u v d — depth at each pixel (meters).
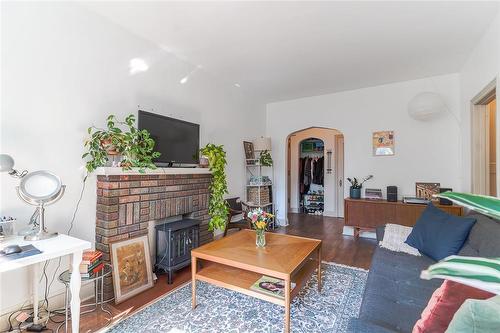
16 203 1.88
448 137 3.82
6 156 1.62
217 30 2.66
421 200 3.69
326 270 2.82
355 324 1.14
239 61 3.40
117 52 2.56
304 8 2.29
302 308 2.05
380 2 2.21
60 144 2.13
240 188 4.62
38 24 1.99
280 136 5.29
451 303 0.81
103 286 2.15
